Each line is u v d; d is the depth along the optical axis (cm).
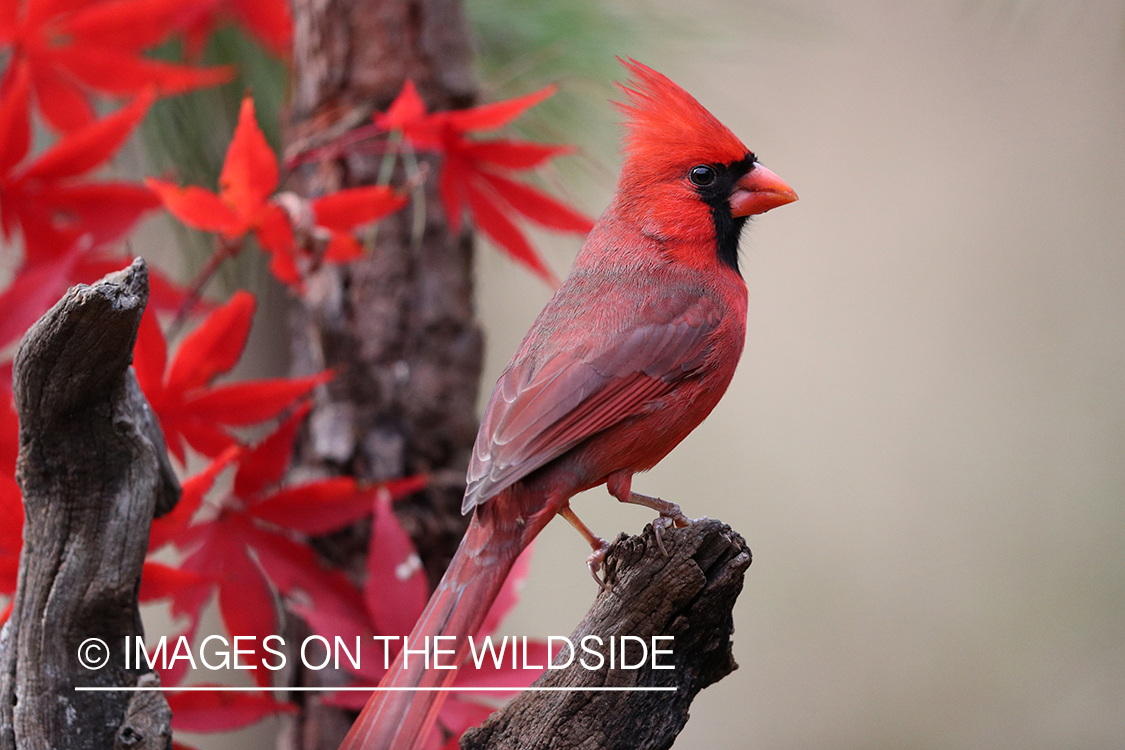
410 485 489
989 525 1314
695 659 384
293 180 611
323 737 568
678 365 496
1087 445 1351
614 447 485
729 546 380
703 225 536
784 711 1255
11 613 370
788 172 1374
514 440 459
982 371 1391
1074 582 1303
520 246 530
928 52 1358
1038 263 1409
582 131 682
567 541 1204
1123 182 1387
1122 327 1357
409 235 596
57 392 347
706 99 734
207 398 450
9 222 488
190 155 664
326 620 445
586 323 497
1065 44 1345
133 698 367
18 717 361
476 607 434
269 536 466
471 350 609
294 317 624
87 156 489
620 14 689
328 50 595
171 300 509
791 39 730
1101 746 1202
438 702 405
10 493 376
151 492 374
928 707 1245
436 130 501
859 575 1296
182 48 661
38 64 517
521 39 678
